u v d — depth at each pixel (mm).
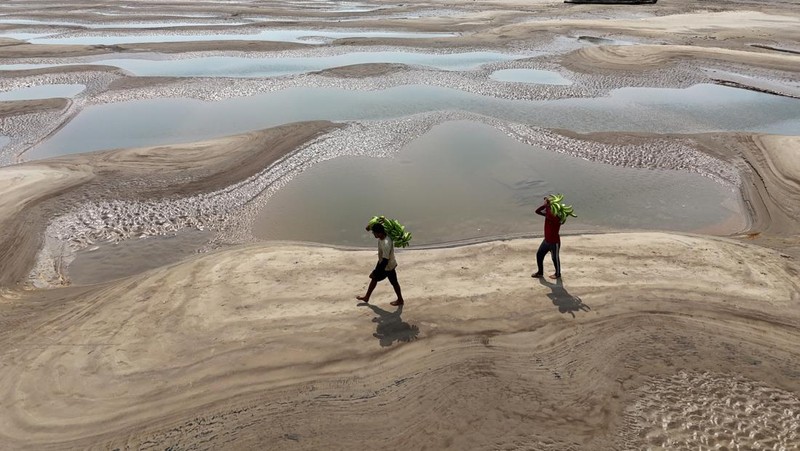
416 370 7805
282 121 20734
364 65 28766
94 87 25234
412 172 16094
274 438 6652
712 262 10680
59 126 20234
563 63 30188
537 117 21312
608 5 56656
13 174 15469
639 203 14266
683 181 15555
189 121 20844
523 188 15055
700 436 6512
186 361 7957
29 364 7910
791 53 32594
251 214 13594
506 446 6457
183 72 28719
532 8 55750
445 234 12516
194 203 14055
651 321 8812
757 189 14938
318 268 10648
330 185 15195
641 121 20984
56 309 9414
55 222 12938
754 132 18953
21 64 30594
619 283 9961
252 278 10250
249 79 26344
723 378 7461
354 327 8734
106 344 8344
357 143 18094
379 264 8797
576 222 13250
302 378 7660
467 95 24125
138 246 12133
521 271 10484
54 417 6969
